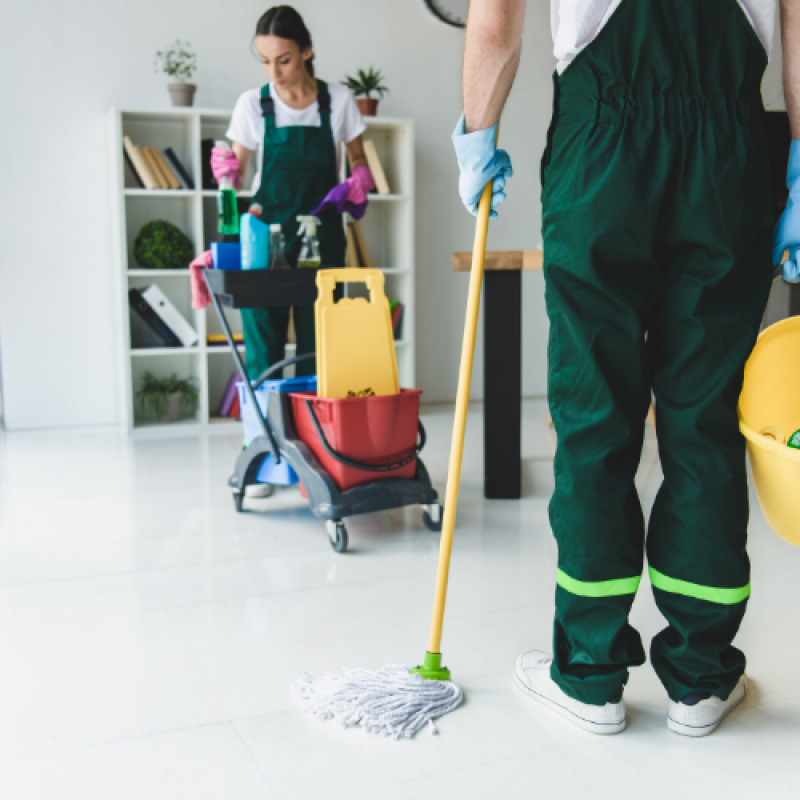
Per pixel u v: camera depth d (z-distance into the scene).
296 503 2.65
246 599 1.82
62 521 2.46
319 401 2.18
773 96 4.43
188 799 1.09
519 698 1.36
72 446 3.65
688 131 1.09
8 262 3.97
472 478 2.95
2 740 1.25
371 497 2.18
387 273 4.53
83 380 4.14
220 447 3.61
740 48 1.08
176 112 3.90
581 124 1.12
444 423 4.07
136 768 1.17
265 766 1.17
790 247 1.19
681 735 1.24
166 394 4.16
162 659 1.52
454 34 4.55
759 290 1.16
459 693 1.34
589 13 1.08
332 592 1.86
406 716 1.27
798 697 1.35
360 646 1.57
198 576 1.98
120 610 1.77
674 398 1.16
